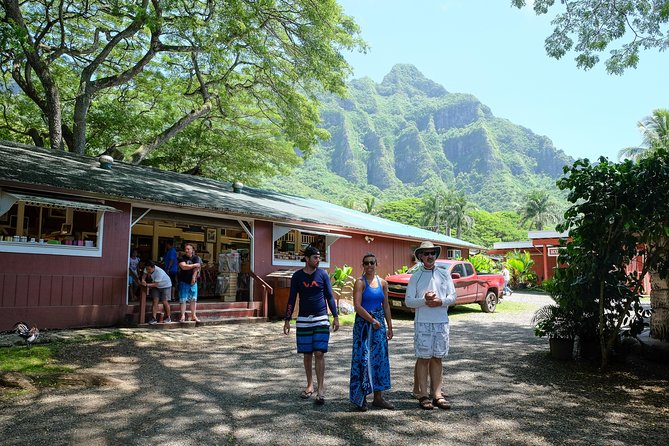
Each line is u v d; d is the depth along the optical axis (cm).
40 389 546
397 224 2481
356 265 1752
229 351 828
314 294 529
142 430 428
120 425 439
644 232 655
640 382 638
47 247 926
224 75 2183
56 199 911
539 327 805
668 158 640
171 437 412
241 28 1775
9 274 876
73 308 951
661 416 497
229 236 1702
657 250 691
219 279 1298
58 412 470
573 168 701
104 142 2522
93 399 516
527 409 511
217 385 594
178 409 491
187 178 1603
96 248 994
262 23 1928
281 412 486
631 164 662
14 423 438
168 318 1048
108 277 1009
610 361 755
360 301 500
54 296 928
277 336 1008
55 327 923
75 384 571
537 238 3155
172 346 848
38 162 1071
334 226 1536
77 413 469
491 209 19775
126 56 2380
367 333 500
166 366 693
